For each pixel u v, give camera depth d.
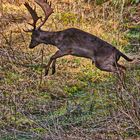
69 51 21.78
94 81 26.14
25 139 21.09
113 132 21.28
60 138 20.41
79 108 23.36
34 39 22.14
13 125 22.28
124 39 30.20
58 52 21.94
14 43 29.12
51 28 30.92
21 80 25.80
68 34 21.78
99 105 23.42
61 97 24.91
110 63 21.84
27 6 22.25
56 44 21.88
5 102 23.77
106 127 21.58
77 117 22.83
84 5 33.59
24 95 24.50
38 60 27.72
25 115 23.06
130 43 29.83
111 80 25.72
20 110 23.11
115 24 31.14
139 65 26.89
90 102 23.77
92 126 21.95
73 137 20.53
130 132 21.22
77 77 26.56
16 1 33.84
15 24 31.39
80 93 25.22
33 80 25.84
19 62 27.30
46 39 22.00
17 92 24.61
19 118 22.72
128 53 28.30
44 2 22.23
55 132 21.12
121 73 22.30
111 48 21.88
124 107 21.62
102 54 21.77
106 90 24.22
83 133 21.09
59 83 25.91
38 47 28.72
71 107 23.53
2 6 32.91
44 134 21.02
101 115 22.64
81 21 31.59
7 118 22.69
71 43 21.70
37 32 22.06
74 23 31.31
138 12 33.06
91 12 32.69
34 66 27.02
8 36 29.91
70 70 27.02
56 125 21.69
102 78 26.27
